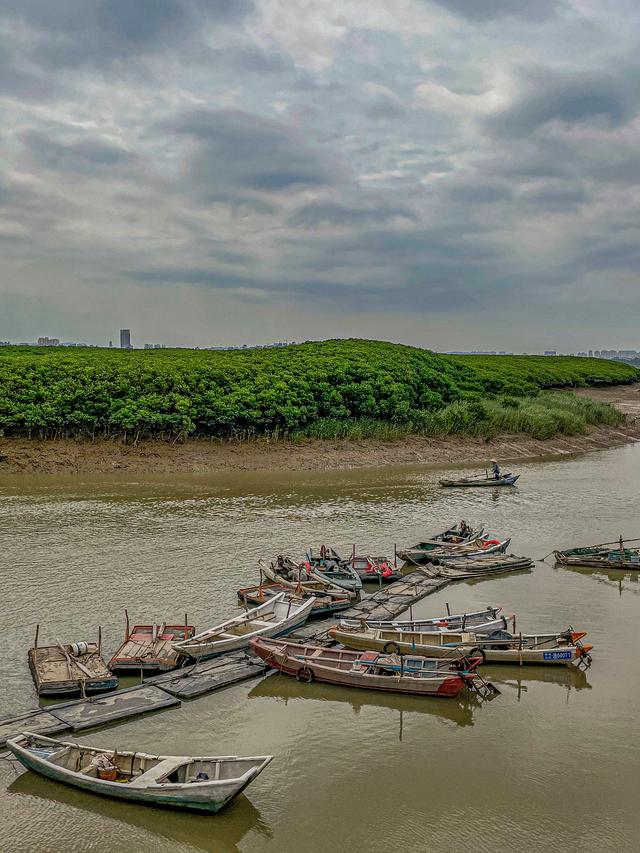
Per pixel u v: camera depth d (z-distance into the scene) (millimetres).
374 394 86500
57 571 38688
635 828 19391
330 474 69250
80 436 70812
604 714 25234
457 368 120812
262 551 42906
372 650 29438
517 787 21094
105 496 57000
